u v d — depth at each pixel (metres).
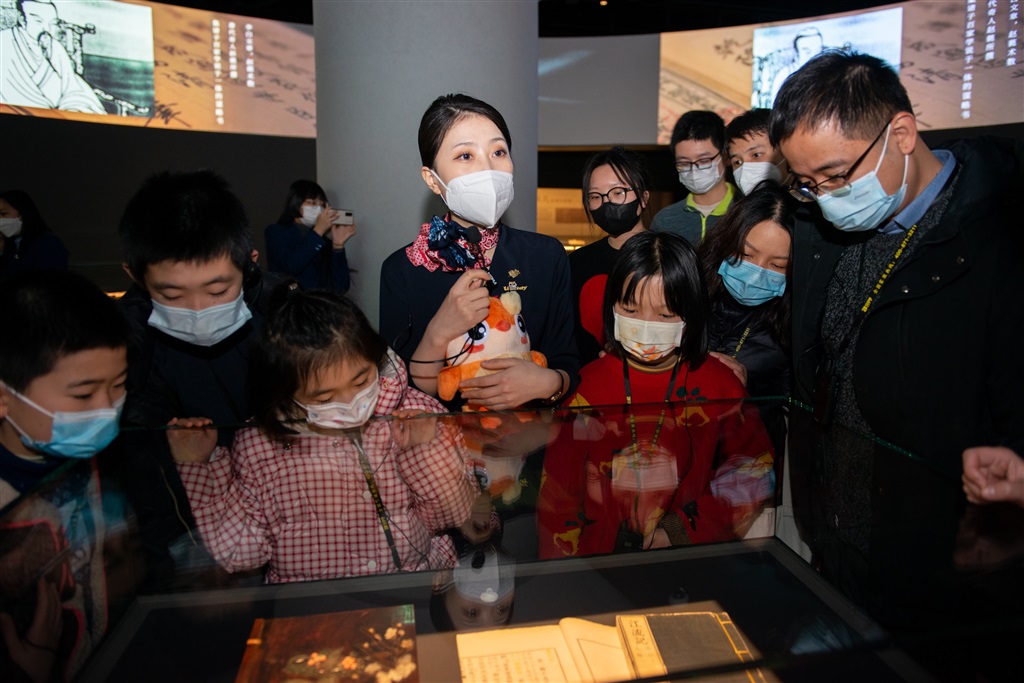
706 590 0.86
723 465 1.16
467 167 1.41
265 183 9.49
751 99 8.43
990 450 1.01
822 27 7.80
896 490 1.07
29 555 0.86
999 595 0.83
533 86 2.57
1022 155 1.21
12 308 0.93
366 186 2.52
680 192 10.40
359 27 2.42
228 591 0.85
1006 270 1.15
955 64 6.96
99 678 0.70
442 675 0.71
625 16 9.45
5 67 7.08
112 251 8.90
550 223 11.13
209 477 1.05
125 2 7.66
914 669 0.73
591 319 1.95
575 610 0.82
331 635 0.77
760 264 1.59
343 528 0.94
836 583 0.87
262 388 1.10
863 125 1.14
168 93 8.01
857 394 1.32
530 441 1.22
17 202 3.25
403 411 1.26
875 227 1.28
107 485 1.01
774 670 0.73
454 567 0.91
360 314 1.10
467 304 1.32
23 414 0.96
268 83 8.59
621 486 1.10
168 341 1.31
